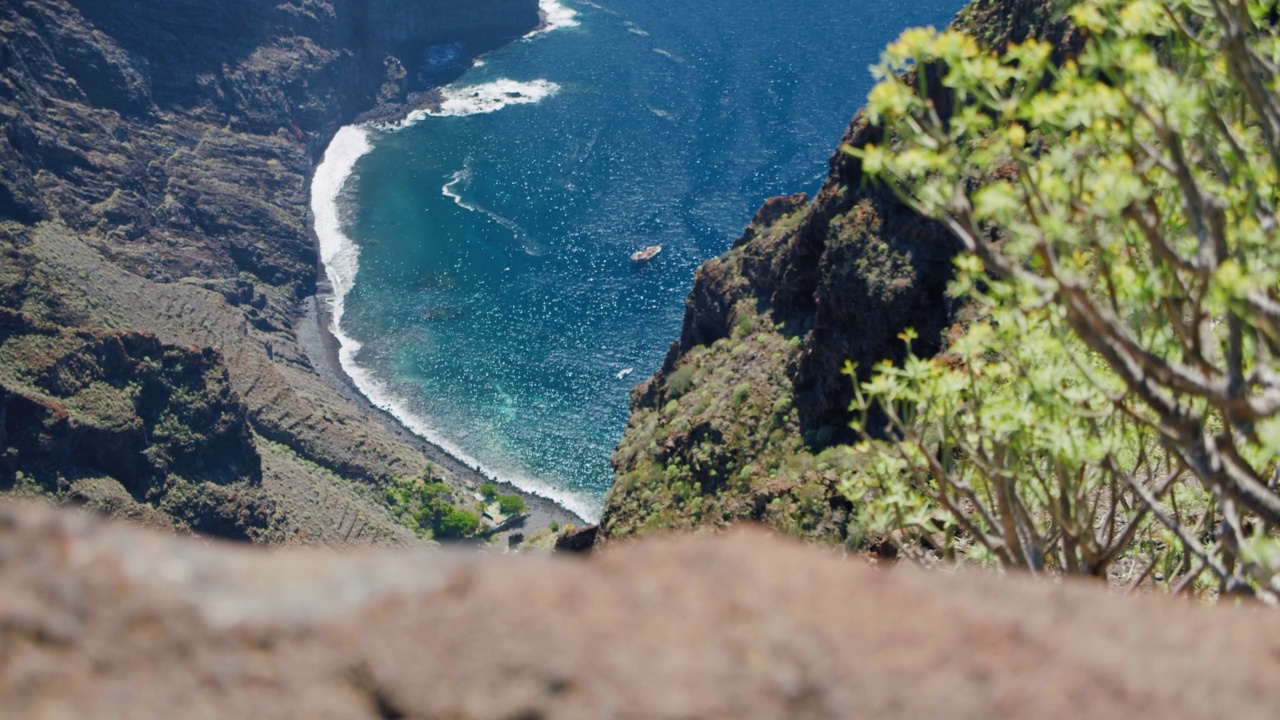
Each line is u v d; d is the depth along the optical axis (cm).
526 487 16875
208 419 15488
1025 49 1250
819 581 524
